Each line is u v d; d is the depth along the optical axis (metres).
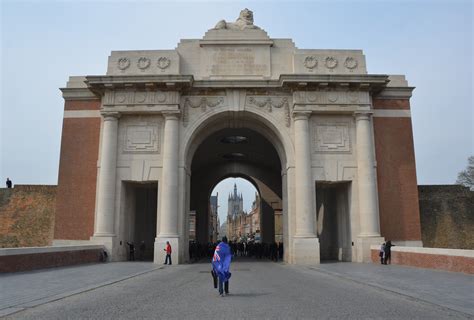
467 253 21.22
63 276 20.72
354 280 19.33
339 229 39.97
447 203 40.12
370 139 36.34
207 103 37.16
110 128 36.22
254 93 37.38
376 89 37.03
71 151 37.06
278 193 63.50
